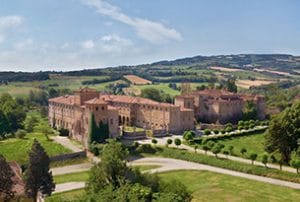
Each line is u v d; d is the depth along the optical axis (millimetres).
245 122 158500
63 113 161125
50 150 121750
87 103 131750
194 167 103375
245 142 133875
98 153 118125
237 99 183625
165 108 151375
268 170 95625
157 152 120125
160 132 146125
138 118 165750
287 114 105375
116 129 135625
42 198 67062
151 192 54875
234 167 100625
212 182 88875
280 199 76500
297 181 89375
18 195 63906
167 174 96062
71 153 116125
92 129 128875
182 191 60844
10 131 146000
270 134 104250
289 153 103750
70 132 149125
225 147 121812
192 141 128750
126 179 60531
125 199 52156
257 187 84938
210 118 178750
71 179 94188
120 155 63875
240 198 77062
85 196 55312
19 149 118188
